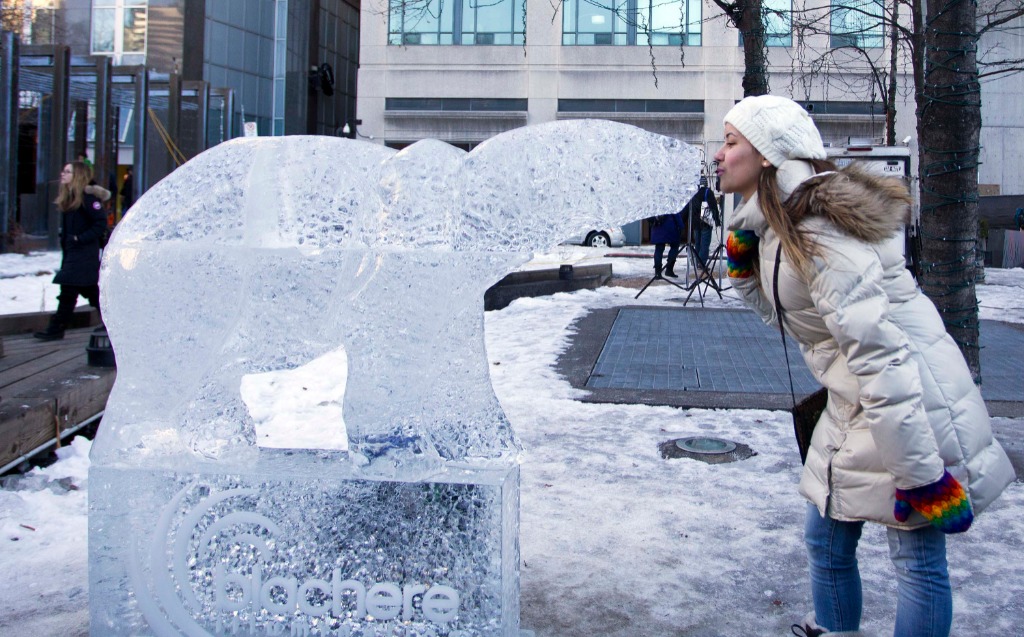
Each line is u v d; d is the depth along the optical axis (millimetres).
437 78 31047
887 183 2299
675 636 2986
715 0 9438
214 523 2594
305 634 2574
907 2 9812
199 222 2607
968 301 5051
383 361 2543
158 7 29656
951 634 2973
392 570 2533
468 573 2510
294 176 2586
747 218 2471
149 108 20344
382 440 2566
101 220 8234
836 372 2414
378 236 2555
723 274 15438
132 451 2682
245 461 2693
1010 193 29578
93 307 9383
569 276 13695
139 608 2635
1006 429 5512
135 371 2662
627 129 2584
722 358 8008
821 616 2641
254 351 2668
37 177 19328
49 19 29422
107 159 18375
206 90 20484
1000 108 29312
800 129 2369
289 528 2570
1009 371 7500
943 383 2254
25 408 4656
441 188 2549
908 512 2229
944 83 4949
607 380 7047
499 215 2559
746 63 9352
